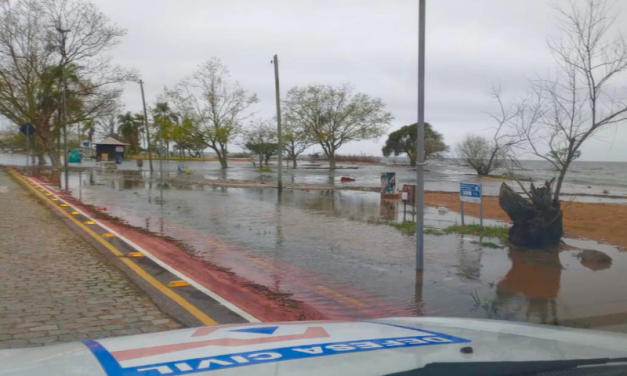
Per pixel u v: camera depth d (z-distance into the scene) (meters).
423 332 2.70
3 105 35.28
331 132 48.22
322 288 7.10
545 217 9.98
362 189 24.38
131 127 80.69
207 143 46.28
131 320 5.38
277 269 8.16
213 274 7.59
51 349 2.24
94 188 22.03
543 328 3.05
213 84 45.12
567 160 10.28
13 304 5.75
